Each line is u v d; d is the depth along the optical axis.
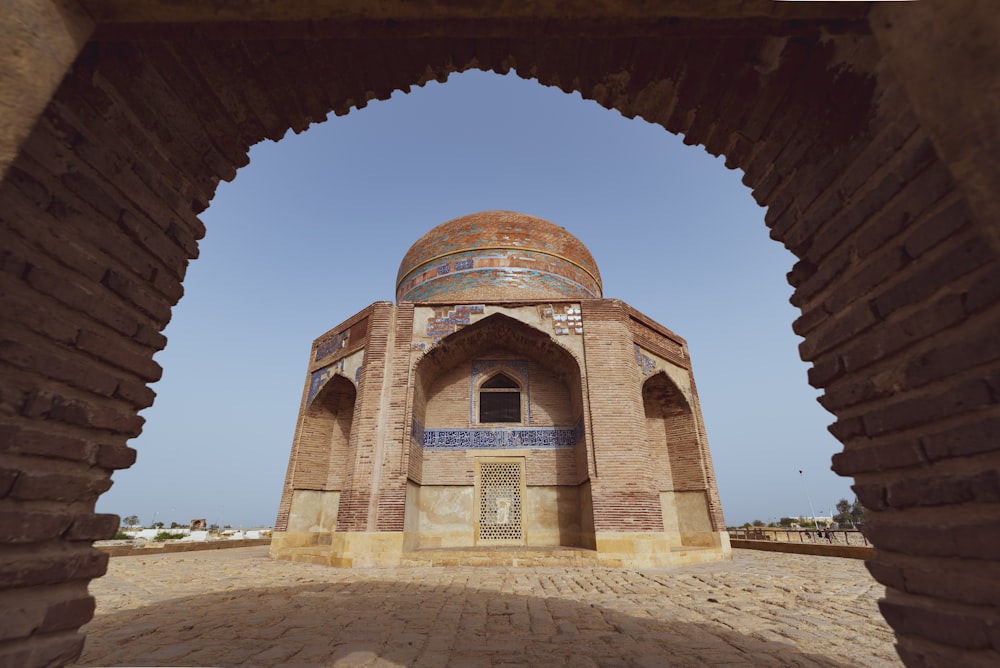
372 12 1.59
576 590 6.15
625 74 2.60
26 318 1.53
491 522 10.30
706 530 10.75
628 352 10.21
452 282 13.17
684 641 3.78
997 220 1.12
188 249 2.33
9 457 1.47
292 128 2.65
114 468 1.88
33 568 1.51
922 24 1.27
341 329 11.88
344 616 4.63
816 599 5.31
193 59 2.14
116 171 1.91
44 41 1.30
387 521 8.91
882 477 1.81
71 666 3.11
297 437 11.81
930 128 1.26
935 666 1.56
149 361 2.08
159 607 5.06
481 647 3.64
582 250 14.55
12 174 1.52
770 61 2.16
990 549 1.39
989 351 1.41
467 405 11.19
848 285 1.96
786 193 2.32
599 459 9.23
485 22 1.70
